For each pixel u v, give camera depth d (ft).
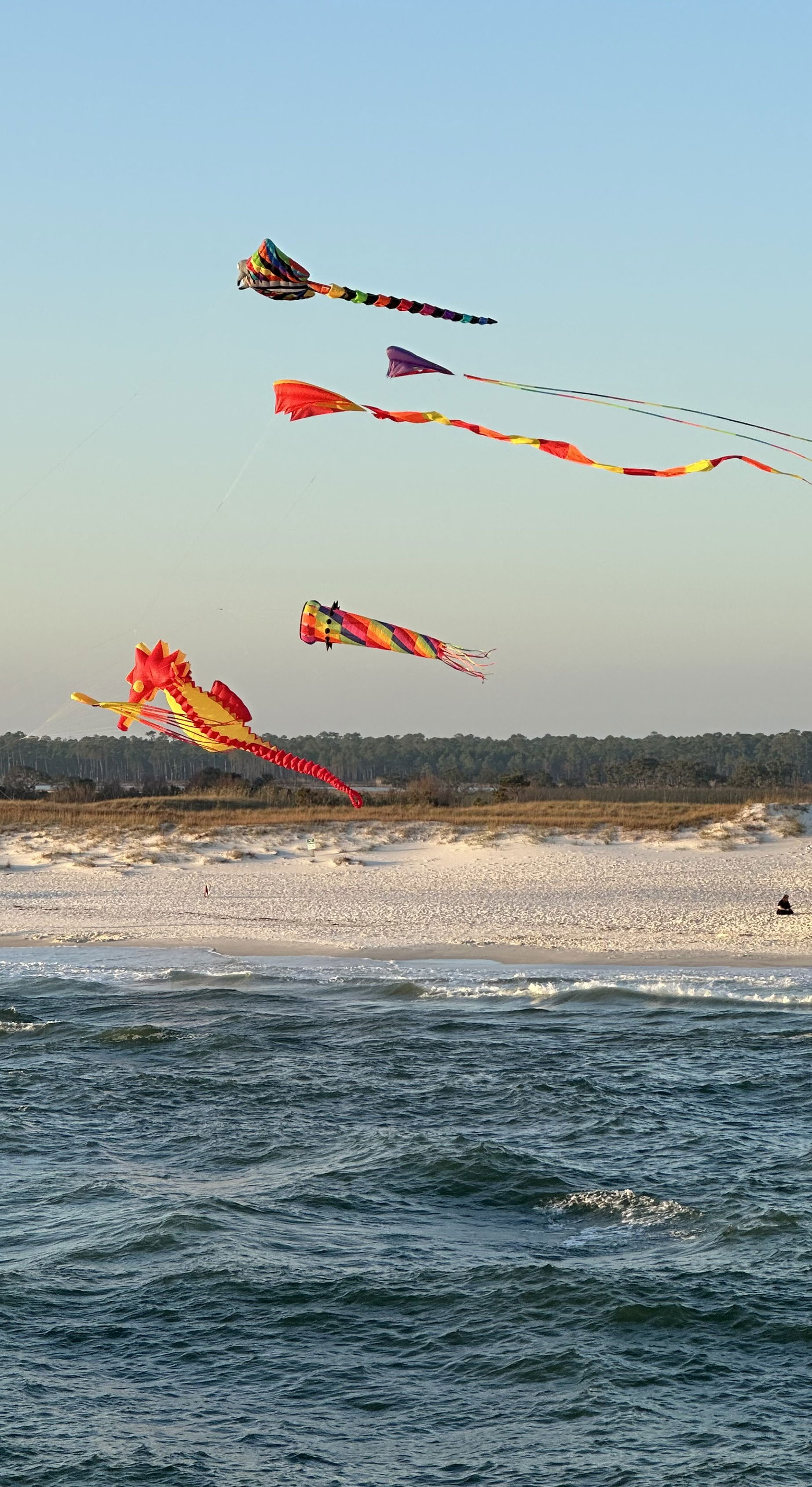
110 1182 85.35
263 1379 59.52
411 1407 57.06
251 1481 51.37
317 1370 60.13
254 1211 79.97
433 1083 107.65
